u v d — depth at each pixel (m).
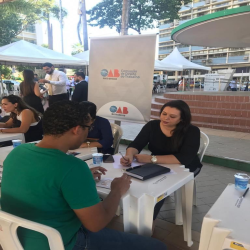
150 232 1.55
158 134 2.37
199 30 6.88
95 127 2.91
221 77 14.72
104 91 3.86
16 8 13.55
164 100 9.88
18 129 3.34
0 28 18.70
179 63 16.81
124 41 3.53
